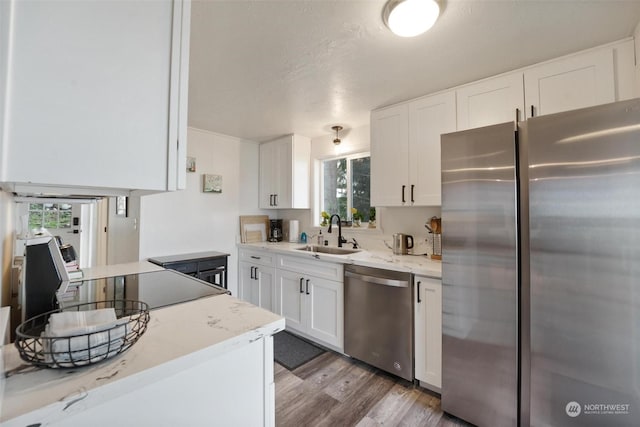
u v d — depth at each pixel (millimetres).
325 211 3465
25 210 1694
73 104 551
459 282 1552
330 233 3217
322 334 2453
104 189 726
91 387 551
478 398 1494
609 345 1106
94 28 578
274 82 1993
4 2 473
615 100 1478
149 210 2803
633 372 1067
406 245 2502
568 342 1190
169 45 684
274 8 1274
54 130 529
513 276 1365
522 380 1364
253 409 871
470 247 1508
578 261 1164
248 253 3330
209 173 3230
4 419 464
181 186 694
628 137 1062
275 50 1603
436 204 2086
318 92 2152
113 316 732
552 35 1448
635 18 1320
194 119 2797
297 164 3334
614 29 1398
